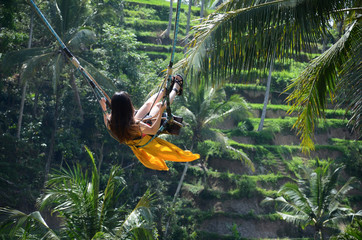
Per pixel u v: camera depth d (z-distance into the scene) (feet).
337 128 127.13
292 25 25.03
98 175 41.63
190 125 87.30
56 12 77.10
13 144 88.28
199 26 25.84
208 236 90.27
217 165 108.47
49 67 77.15
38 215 36.86
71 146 93.35
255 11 25.02
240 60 25.89
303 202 79.10
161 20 170.19
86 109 98.78
